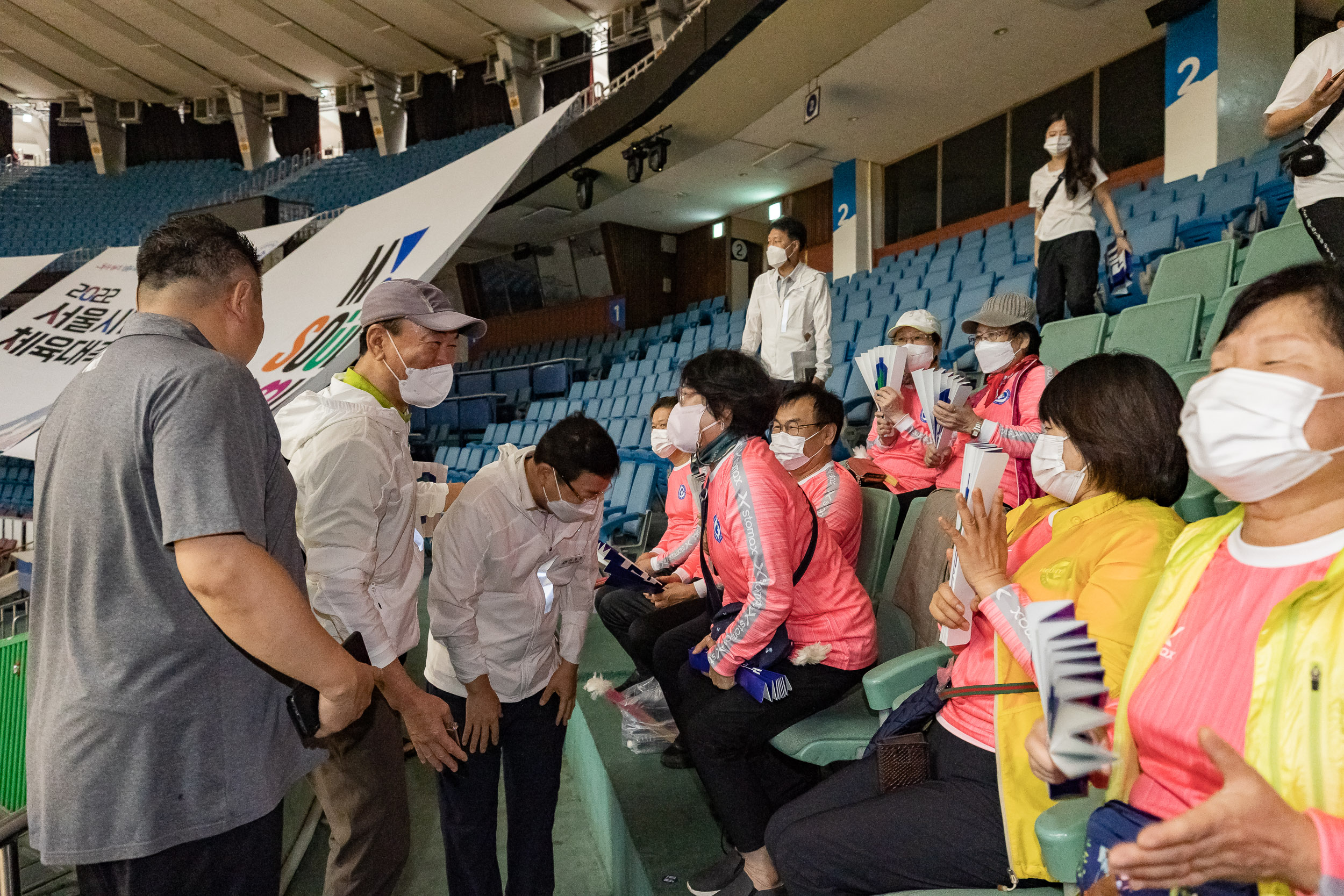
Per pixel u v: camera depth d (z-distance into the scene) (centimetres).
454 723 157
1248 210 466
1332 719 71
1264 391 72
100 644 98
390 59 1468
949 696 124
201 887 104
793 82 841
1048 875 109
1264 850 62
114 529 99
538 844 186
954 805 120
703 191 1208
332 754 150
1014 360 262
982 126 966
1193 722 82
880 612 214
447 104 1545
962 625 127
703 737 169
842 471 218
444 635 167
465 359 1584
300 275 710
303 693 106
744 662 168
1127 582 109
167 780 100
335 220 785
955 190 1005
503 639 177
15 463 1073
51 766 98
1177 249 476
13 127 1752
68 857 97
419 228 670
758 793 168
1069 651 80
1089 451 124
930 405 245
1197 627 87
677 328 1227
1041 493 234
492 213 1301
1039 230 397
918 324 296
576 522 180
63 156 1747
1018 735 114
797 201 1218
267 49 1441
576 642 189
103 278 668
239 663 105
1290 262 340
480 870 177
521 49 1371
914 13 720
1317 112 208
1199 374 244
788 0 695
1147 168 778
